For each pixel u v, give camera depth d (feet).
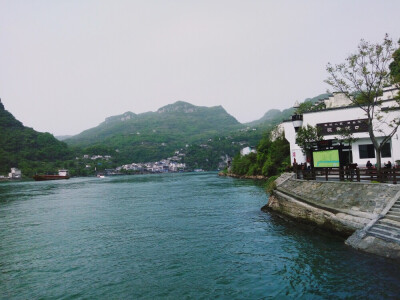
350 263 39.73
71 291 37.42
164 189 194.29
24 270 45.75
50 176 469.57
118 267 45.47
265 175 208.13
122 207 112.57
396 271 35.63
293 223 65.77
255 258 46.19
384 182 56.70
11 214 105.19
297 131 84.53
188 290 36.09
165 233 66.18
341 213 52.47
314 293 33.09
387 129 92.63
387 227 42.22
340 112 104.37
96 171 639.76
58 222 86.12
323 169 73.56
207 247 53.72
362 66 69.41
